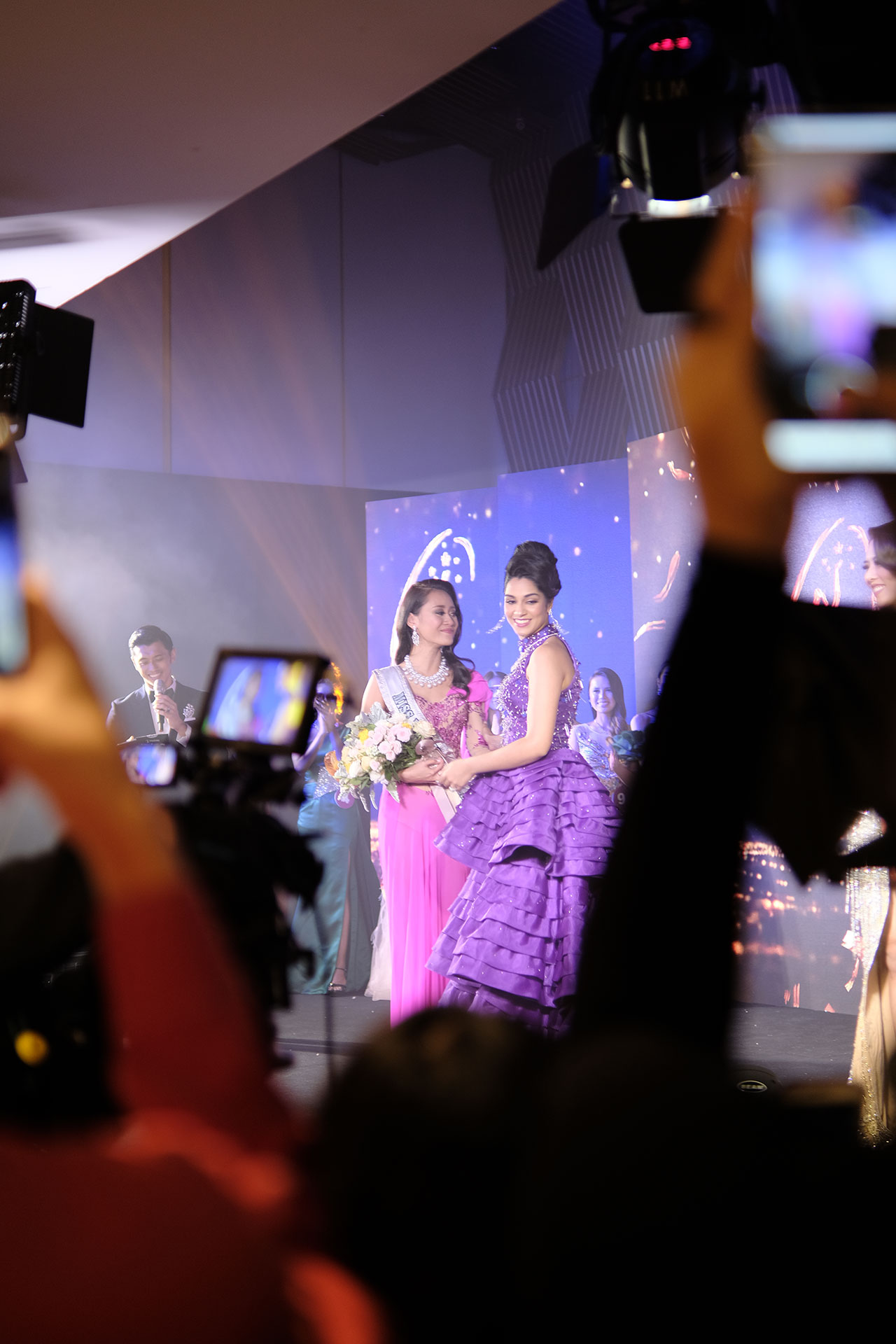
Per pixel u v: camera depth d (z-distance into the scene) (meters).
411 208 9.27
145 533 7.93
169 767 0.94
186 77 3.15
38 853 0.66
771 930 5.68
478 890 3.88
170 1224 0.29
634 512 6.27
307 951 0.79
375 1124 0.32
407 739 4.26
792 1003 5.61
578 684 4.15
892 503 0.44
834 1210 0.27
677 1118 0.29
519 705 4.15
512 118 8.81
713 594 0.46
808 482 0.44
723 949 0.44
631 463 6.29
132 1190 0.30
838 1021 5.32
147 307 8.30
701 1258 0.27
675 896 0.44
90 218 4.08
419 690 4.57
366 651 8.66
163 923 0.35
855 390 0.44
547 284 9.16
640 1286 0.28
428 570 6.89
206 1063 0.35
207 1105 0.35
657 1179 0.28
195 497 8.11
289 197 8.83
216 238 8.55
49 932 0.64
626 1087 0.29
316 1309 0.30
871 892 3.23
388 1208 0.31
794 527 0.45
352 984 6.40
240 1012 0.36
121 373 8.19
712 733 0.45
